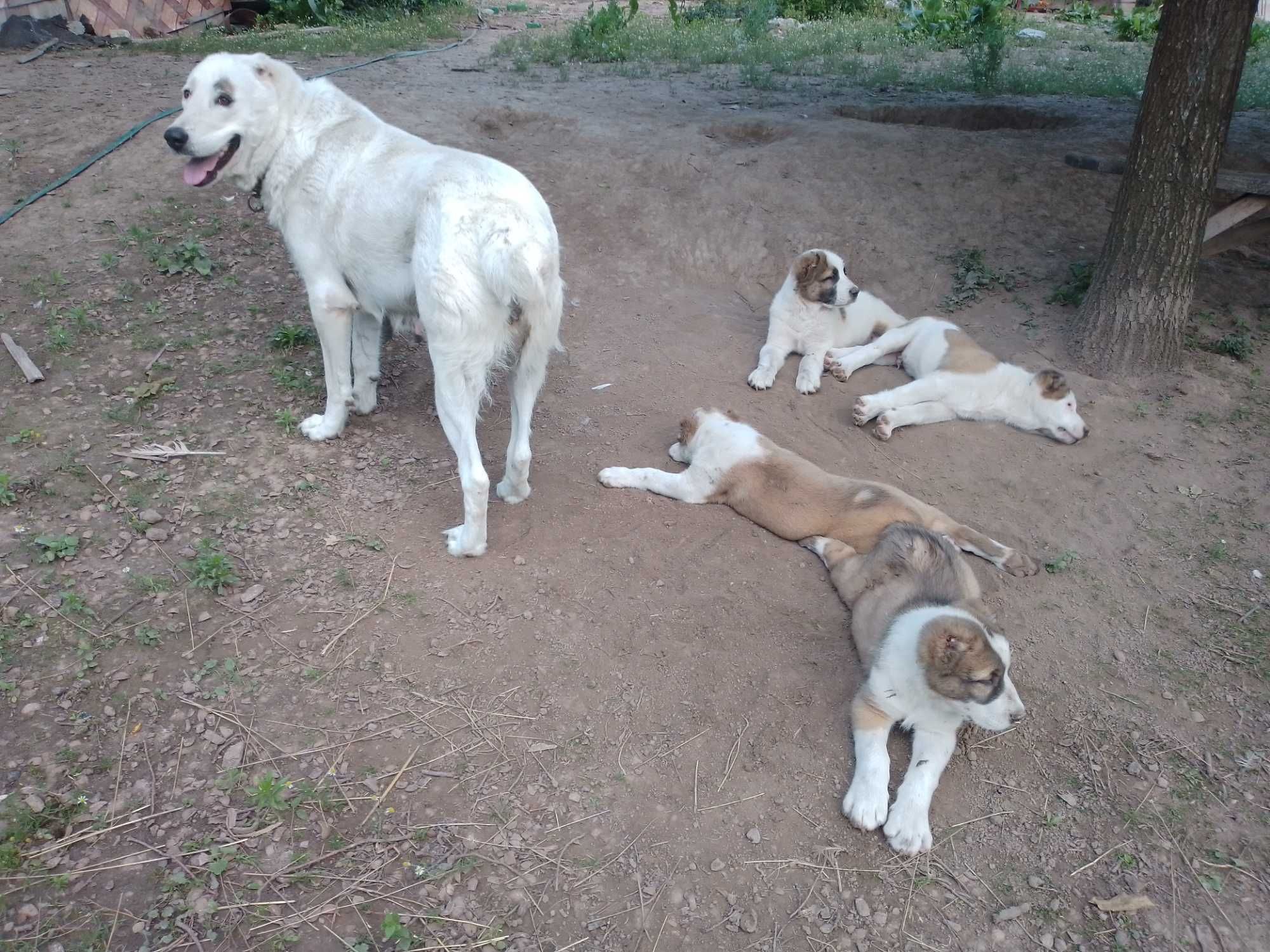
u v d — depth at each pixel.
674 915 2.86
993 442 5.30
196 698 3.42
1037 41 16.14
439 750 3.30
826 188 7.73
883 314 6.30
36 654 3.53
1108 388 5.71
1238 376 5.79
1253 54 14.52
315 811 3.07
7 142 7.67
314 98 4.31
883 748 3.31
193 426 4.92
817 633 3.91
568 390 5.66
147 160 7.48
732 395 5.70
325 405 5.18
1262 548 4.44
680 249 7.29
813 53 13.77
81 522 4.20
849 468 5.04
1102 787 3.30
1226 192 5.95
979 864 3.05
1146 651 3.88
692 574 4.18
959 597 3.67
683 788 3.24
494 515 4.45
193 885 2.84
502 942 2.75
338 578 4.00
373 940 2.74
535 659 3.68
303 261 4.40
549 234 3.84
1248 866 3.03
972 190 7.68
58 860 2.88
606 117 9.21
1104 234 7.23
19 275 6.13
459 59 12.46
